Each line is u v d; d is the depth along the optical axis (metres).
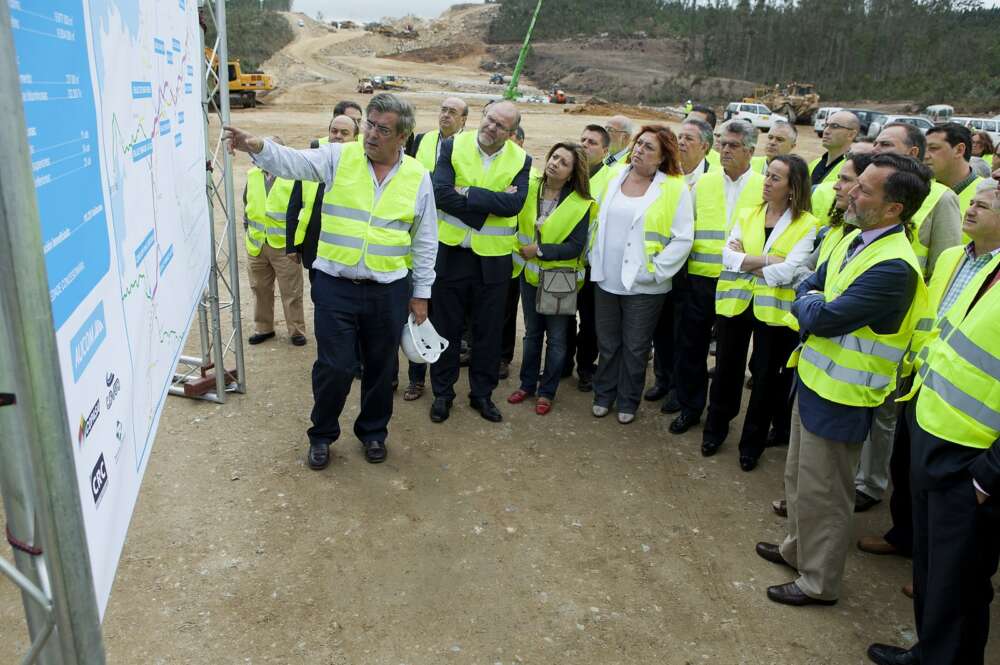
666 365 5.22
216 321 4.63
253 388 5.04
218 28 4.30
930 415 2.45
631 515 3.82
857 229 3.11
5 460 1.42
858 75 66.12
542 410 4.92
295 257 5.65
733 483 4.19
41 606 1.42
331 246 3.71
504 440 4.54
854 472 3.02
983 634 2.46
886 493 4.20
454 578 3.25
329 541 3.45
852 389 2.86
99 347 1.71
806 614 3.14
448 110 5.04
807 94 37.53
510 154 4.35
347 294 3.76
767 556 3.51
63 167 1.47
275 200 5.36
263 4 101.38
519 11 85.94
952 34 69.06
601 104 42.53
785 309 3.94
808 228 3.90
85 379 1.58
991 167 5.55
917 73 63.56
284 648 2.79
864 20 71.75
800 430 3.18
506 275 4.49
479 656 2.81
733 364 4.27
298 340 5.90
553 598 3.16
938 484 2.41
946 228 3.46
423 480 4.02
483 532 3.60
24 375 1.24
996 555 2.40
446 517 3.70
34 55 1.32
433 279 4.04
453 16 97.06
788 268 3.85
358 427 4.20
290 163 3.57
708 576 3.36
